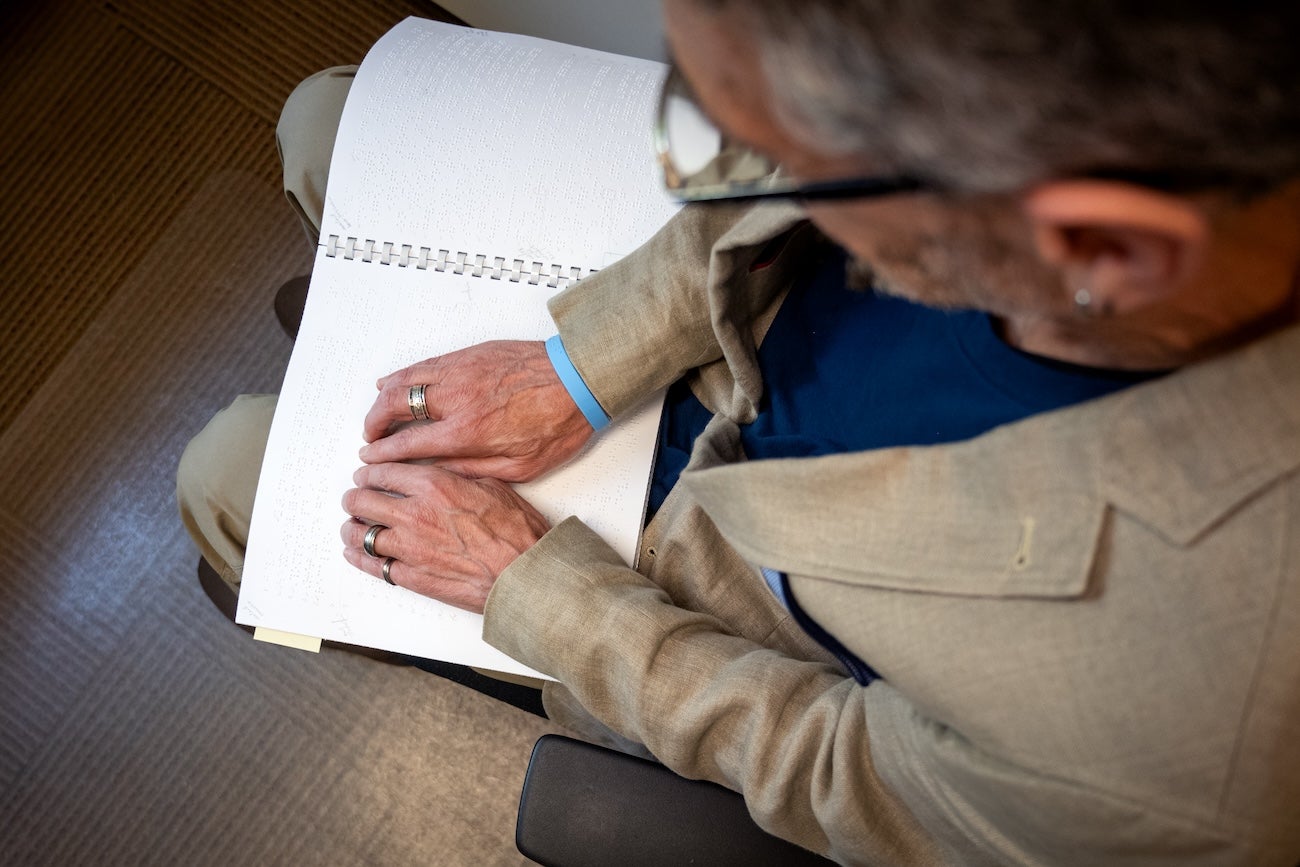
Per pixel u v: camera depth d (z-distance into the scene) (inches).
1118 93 12.4
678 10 14.4
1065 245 14.6
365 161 35.1
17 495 50.3
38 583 49.6
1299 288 17.6
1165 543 18.3
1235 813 17.7
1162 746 18.1
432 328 34.1
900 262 17.5
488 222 34.8
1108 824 19.0
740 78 14.7
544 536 30.3
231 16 55.4
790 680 26.7
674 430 34.5
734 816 26.3
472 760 48.8
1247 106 12.6
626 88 36.3
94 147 53.8
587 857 26.1
